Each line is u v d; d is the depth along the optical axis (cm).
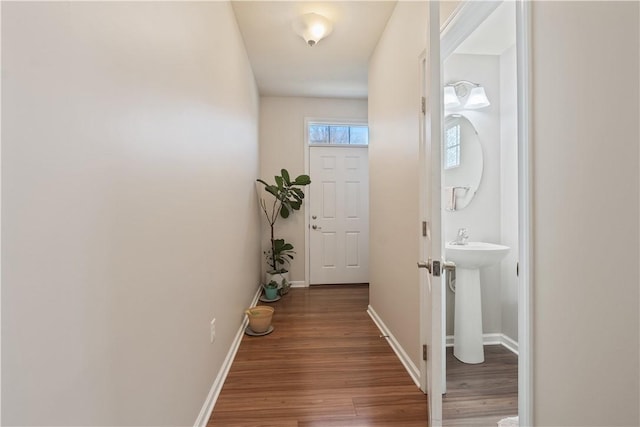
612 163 72
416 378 179
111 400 73
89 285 65
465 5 128
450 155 239
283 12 223
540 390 95
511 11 185
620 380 72
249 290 295
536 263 95
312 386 175
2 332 46
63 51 58
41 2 53
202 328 144
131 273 82
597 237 76
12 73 48
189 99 127
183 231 120
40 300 53
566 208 84
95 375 67
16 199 48
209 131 157
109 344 72
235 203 226
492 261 200
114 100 74
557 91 86
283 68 317
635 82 67
